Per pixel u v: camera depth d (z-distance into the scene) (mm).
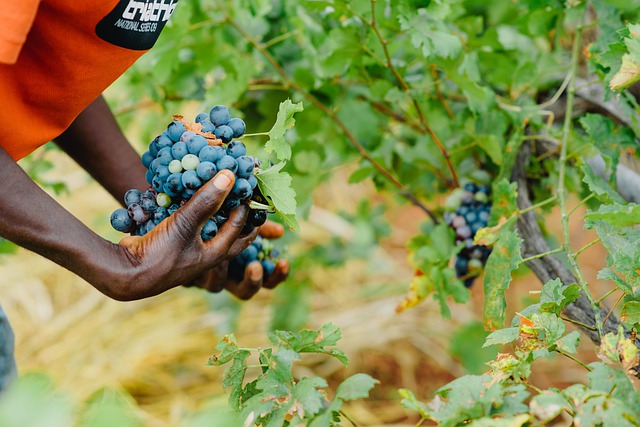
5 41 903
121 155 1487
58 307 2795
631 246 1146
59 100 1112
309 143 1824
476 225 1621
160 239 1056
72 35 1027
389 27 1624
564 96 1812
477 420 917
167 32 1747
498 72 1866
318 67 1755
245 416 1060
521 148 1729
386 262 3027
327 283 2986
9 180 1006
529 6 1673
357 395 1013
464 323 2564
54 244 1028
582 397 901
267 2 1768
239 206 1108
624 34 1335
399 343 2658
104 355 2508
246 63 1778
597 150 1490
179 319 2705
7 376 1389
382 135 2070
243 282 1471
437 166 1919
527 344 1065
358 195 3625
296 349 1160
